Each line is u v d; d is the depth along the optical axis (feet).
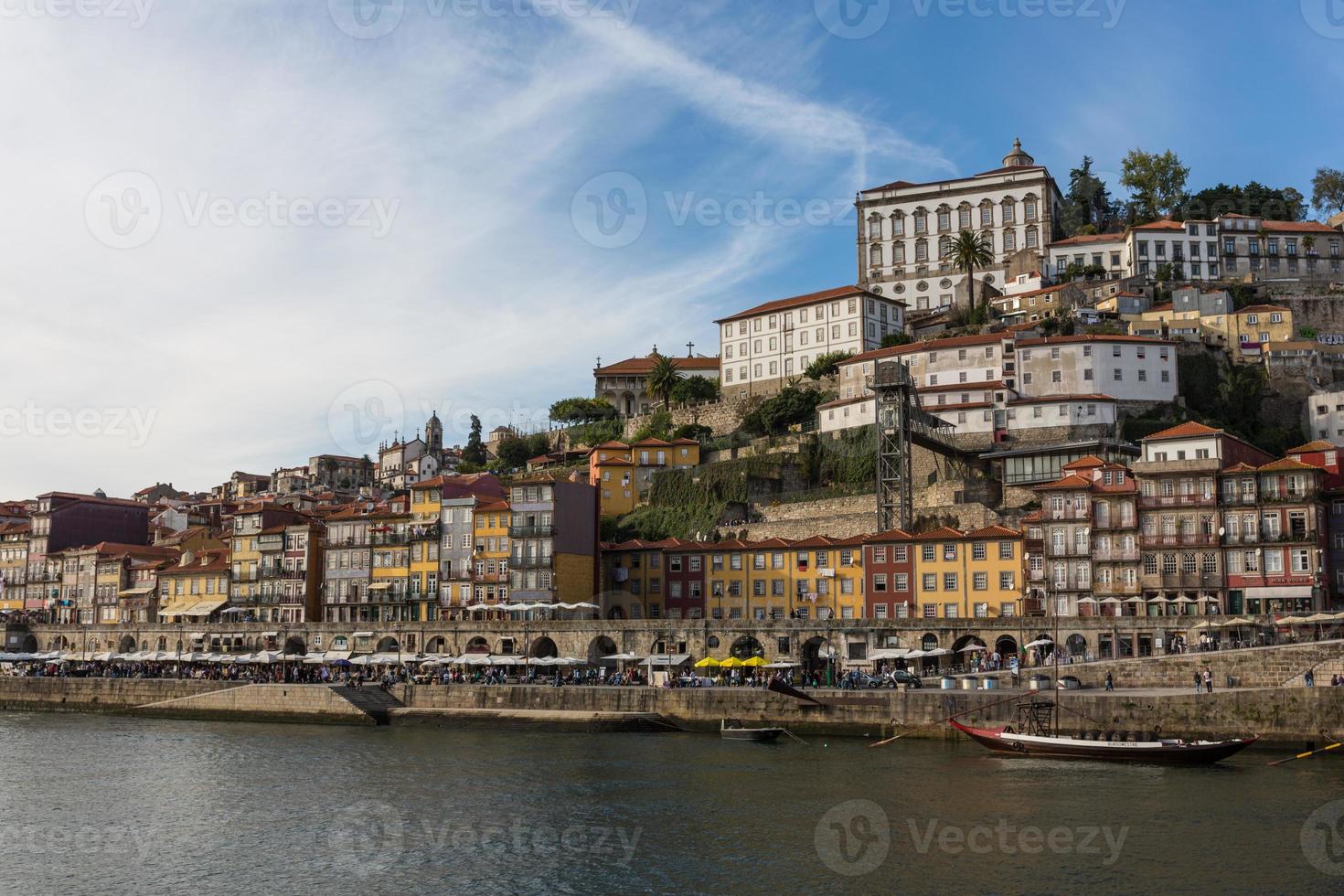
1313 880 172.24
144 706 395.75
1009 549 404.57
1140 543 384.88
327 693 364.58
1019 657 342.85
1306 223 654.94
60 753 302.04
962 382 536.01
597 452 588.50
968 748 285.23
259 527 540.52
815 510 507.30
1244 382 515.09
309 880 182.19
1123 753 260.01
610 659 400.06
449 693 359.66
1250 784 231.71
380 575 505.66
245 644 485.97
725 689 324.39
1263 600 367.66
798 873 181.06
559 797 234.79
